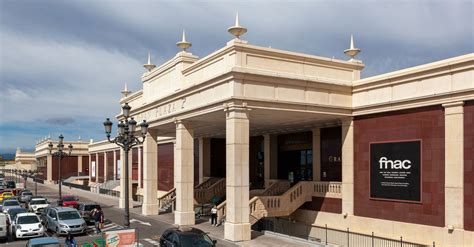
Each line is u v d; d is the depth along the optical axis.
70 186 79.25
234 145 24.11
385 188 25.92
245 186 24.42
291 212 30.88
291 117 28.73
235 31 24.52
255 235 25.64
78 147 98.06
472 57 21.25
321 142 32.53
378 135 26.62
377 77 26.50
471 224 21.27
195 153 48.47
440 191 22.89
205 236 18.33
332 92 27.64
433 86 23.36
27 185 87.75
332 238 29.16
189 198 30.30
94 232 28.45
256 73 24.47
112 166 73.25
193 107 28.05
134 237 18.86
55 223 27.69
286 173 37.34
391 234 25.36
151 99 35.78
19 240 26.77
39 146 116.31
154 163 36.31
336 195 29.52
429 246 23.16
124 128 21.39
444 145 22.72
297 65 26.58
